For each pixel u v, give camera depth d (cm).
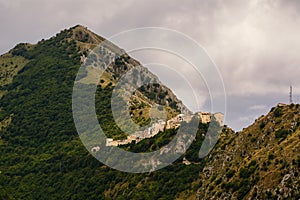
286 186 16925
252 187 18138
